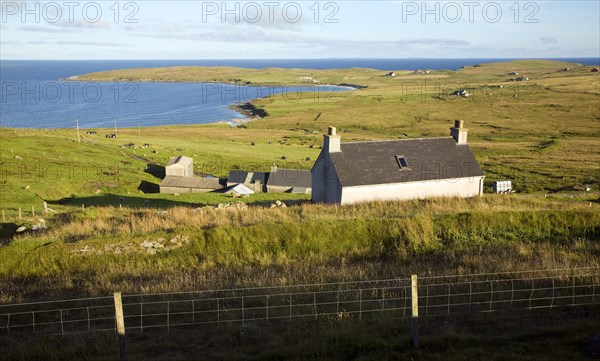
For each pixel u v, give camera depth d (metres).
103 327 14.74
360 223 25.48
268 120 171.62
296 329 13.99
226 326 14.36
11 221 32.31
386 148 40.25
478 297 16.34
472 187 40.31
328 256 23.39
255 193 62.41
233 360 12.08
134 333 14.16
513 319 14.41
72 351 12.77
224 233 24.30
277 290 17.48
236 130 148.38
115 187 65.94
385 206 33.38
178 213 29.84
